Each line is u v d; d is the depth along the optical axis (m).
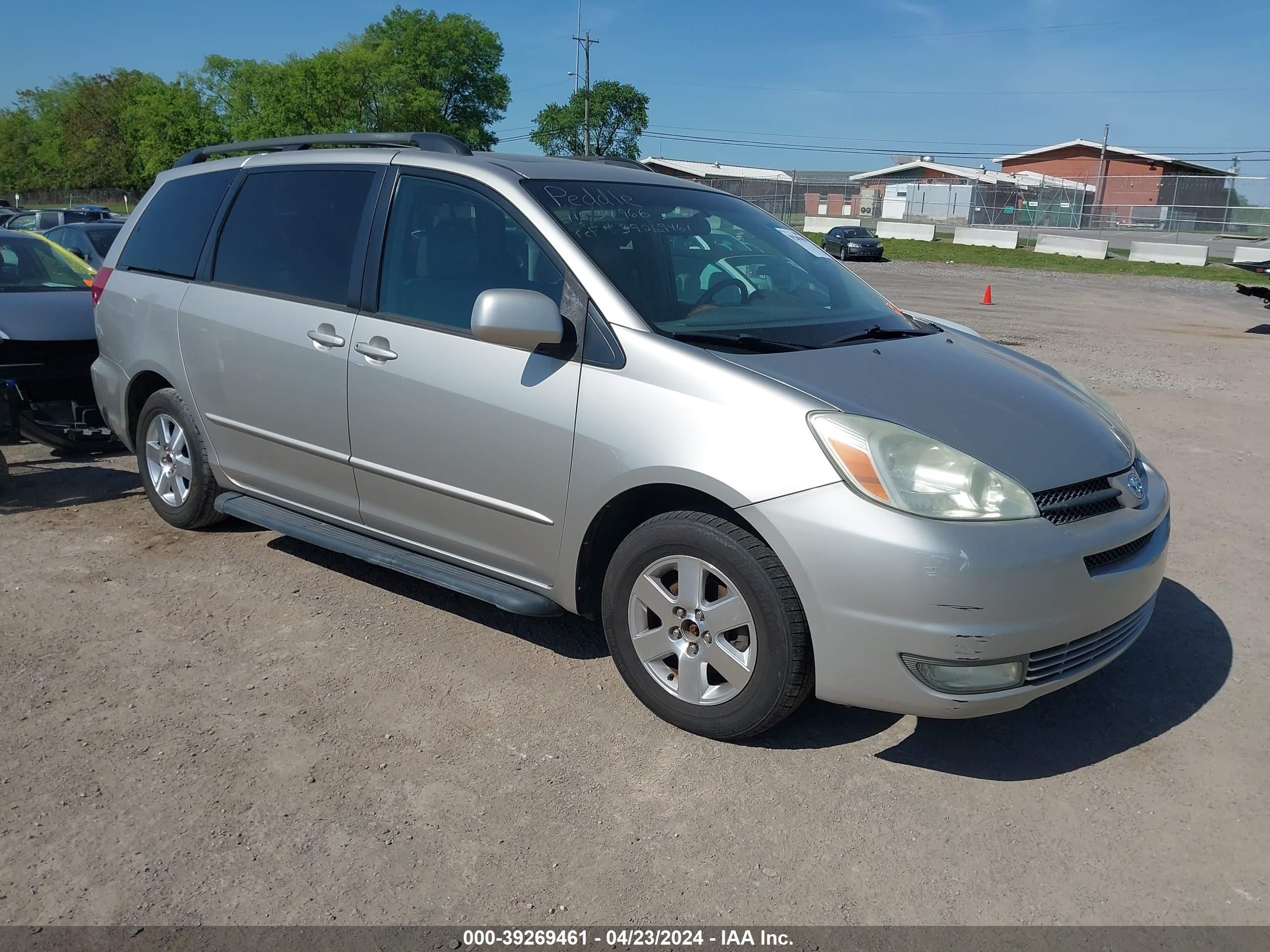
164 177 5.15
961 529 2.71
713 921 2.41
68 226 13.37
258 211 4.42
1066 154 73.19
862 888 2.54
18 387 5.95
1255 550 5.15
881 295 4.29
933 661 2.73
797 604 2.90
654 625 3.29
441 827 2.74
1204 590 4.62
